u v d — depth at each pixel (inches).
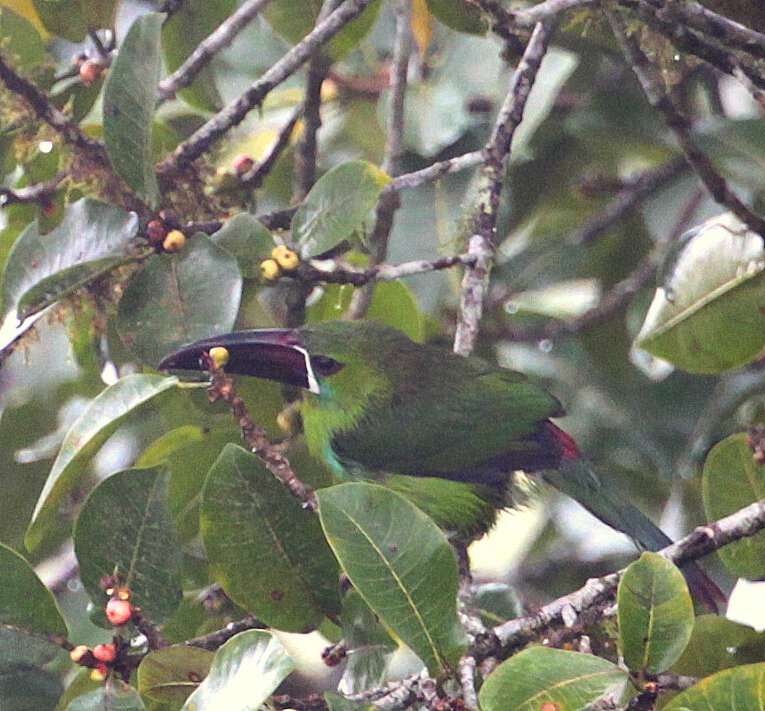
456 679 277.0
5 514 443.5
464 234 411.5
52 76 409.4
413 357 408.2
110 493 319.3
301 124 513.0
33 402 460.1
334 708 266.4
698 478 459.8
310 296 460.4
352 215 358.0
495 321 495.8
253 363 394.9
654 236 510.0
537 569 500.1
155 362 350.0
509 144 392.5
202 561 407.8
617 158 504.1
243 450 323.0
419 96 473.4
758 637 308.3
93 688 318.3
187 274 353.7
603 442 480.1
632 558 491.8
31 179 416.8
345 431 407.2
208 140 396.2
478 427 403.2
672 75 399.5
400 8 467.8
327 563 328.8
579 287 518.6
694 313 374.6
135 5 535.5
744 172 432.1
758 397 462.3
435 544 277.4
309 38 395.2
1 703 334.3
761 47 339.9
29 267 362.6
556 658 262.7
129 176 357.7
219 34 400.2
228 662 265.6
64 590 434.6
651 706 263.0
